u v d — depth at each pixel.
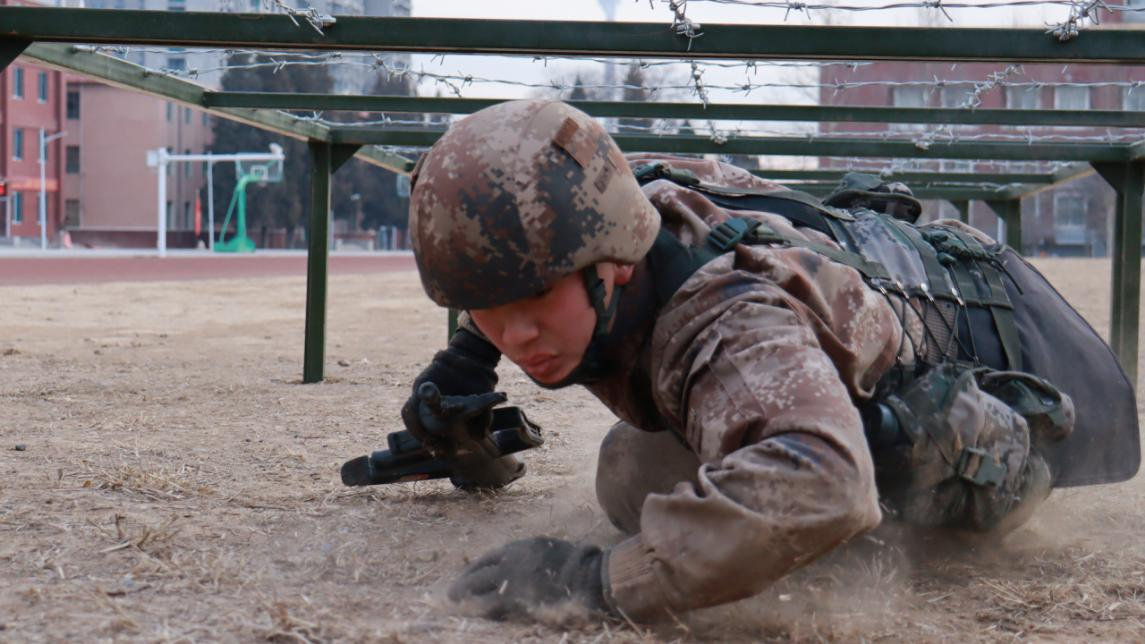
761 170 8.12
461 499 3.45
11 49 3.64
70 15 3.62
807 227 2.66
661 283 2.26
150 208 66.75
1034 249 58.41
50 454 4.04
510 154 2.09
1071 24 3.43
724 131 6.40
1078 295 15.77
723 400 2.12
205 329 10.65
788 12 3.54
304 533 3.00
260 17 3.64
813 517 1.98
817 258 2.39
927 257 2.77
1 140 57.75
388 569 2.70
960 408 2.57
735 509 2.00
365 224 79.44
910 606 2.51
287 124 5.86
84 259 37.88
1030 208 58.41
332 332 10.34
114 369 7.16
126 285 18.73
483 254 2.07
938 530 2.90
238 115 5.49
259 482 3.68
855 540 2.82
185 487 3.51
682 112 5.50
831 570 2.71
